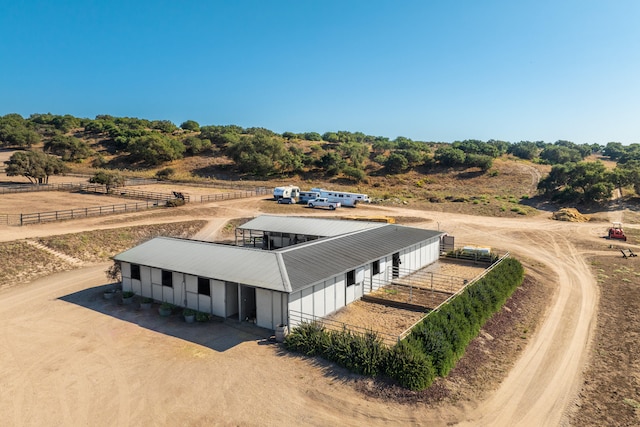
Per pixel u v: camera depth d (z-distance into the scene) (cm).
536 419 1541
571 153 13512
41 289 2928
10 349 1981
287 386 1636
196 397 1569
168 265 2533
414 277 3241
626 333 2380
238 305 2405
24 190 7038
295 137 15462
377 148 12788
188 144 12506
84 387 1641
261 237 4366
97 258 3819
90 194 7075
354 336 1864
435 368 1750
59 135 13112
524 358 2061
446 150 11144
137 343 2036
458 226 5769
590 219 6288
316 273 2317
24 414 1466
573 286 3322
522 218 6438
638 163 9912
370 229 3381
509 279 3056
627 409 1627
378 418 1462
